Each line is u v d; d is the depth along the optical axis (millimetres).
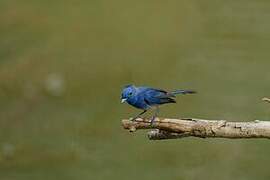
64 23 24594
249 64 21672
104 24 24562
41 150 17656
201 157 17047
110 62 22000
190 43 23266
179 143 17703
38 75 21219
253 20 25078
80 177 16203
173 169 16469
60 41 23344
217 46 23000
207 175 16234
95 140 18047
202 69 21500
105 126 18641
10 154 17500
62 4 26062
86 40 23422
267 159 16719
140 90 7891
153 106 7938
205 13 25531
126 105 19547
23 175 16484
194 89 20266
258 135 7590
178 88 20391
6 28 24344
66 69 21562
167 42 23344
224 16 25297
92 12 25422
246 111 18922
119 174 16172
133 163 16859
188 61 22047
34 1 26312
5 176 16391
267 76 21000
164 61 22062
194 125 7703
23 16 25109
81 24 24562
